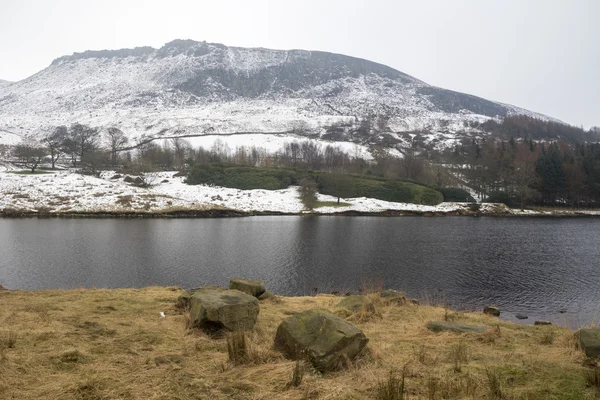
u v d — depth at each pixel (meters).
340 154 100.81
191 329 7.48
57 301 10.43
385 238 34.00
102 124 178.38
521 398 4.61
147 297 11.32
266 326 8.33
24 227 37.00
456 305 16.58
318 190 72.38
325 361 5.39
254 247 28.86
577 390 4.87
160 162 90.25
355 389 4.79
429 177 79.94
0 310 9.02
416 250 28.50
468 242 32.62
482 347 7.16
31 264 22.50
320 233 36.78
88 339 6.76
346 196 69.19
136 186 65.81
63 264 22.61
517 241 33.59
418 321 9.68
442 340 7.58
